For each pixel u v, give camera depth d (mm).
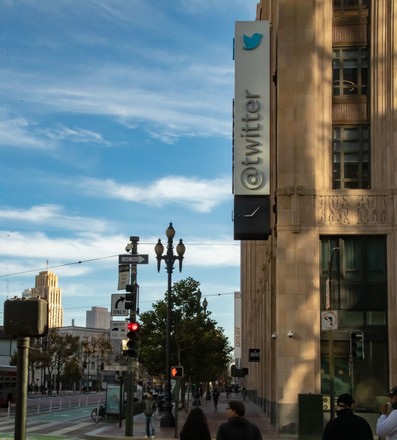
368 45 34062
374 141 33062
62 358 137125
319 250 32438
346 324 31922
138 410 49406
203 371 56688
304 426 29859
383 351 31609
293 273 32031
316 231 32281
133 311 29547
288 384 31266
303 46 33625
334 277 32406
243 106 35031
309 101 33219
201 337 53969
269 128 35188
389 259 31922
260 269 56906
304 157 32781
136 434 31234
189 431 7613
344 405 8688
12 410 55031
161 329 53438
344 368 31594
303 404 30125
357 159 33500
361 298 32094
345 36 34188
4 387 57969
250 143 34750
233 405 8633
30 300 7555
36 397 106938
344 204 32438
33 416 47344
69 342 133625
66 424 39094
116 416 41656
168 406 36438
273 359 39531
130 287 29719
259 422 40312
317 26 33844
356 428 8445
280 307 31875
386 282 32094
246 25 35562
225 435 8320
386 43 33406
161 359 53531
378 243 32531
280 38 33844
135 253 30344
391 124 32688
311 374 31250
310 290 31875
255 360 47625
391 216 32062
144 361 54375
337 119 33781
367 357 31641
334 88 34062
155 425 37750
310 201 32438
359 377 31500
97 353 159375
